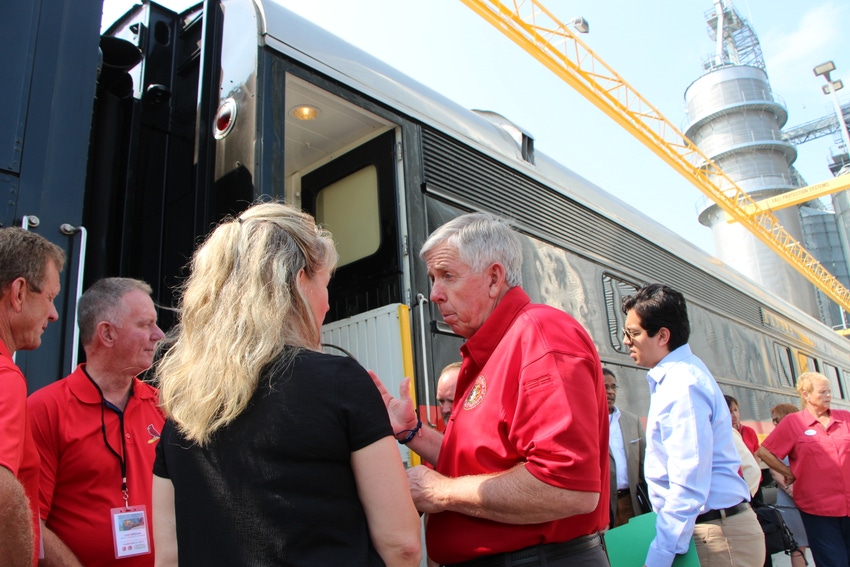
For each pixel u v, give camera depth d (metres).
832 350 13.44
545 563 1.69
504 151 4.43
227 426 1.25
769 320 10.06
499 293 1.98
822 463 4.58
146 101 3.38
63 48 2.32
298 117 3.41
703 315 7.60
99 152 3.13
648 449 2.71
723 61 39.16
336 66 3.24
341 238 3.70
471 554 1.76
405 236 3.37
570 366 1.67
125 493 2.11
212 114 3.07
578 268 4.97
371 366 3.22
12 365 1.54
